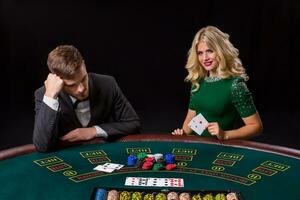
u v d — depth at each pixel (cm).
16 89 773
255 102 732
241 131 266
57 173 194
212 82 284
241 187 178
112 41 902
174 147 236
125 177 189
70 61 232
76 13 890
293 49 851
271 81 830
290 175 192
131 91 772
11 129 561
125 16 896
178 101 720
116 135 254
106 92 269
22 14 873
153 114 647
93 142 246
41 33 886
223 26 884
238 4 870
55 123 228
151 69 863
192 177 189
